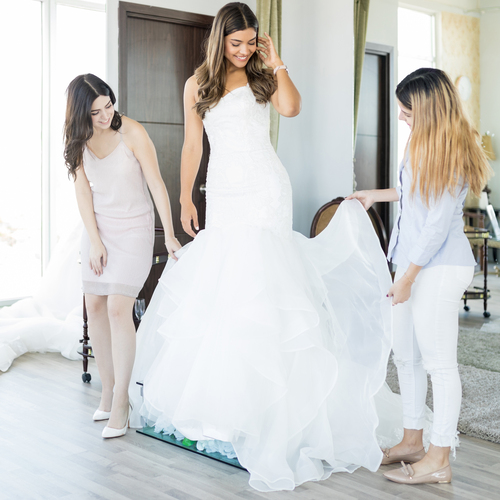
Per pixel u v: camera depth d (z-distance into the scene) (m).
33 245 5.44
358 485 2.24
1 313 4.64
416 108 2.14
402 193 2.29
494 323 3.94
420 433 2.40
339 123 4.88
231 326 2.35
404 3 4.26
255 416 2.28
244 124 2.58
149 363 2.84
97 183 2.80
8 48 5.22
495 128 3.74
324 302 2.62
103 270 2.80
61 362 4.08
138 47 4.85
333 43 4.87
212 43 2.55
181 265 2.66
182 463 2.43
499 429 2.72
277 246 2.53
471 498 2.13
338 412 2.45
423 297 2.21
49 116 5.35
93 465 2.40
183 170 2.88
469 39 3.82
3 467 2.38
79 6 5.43
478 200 3.93
